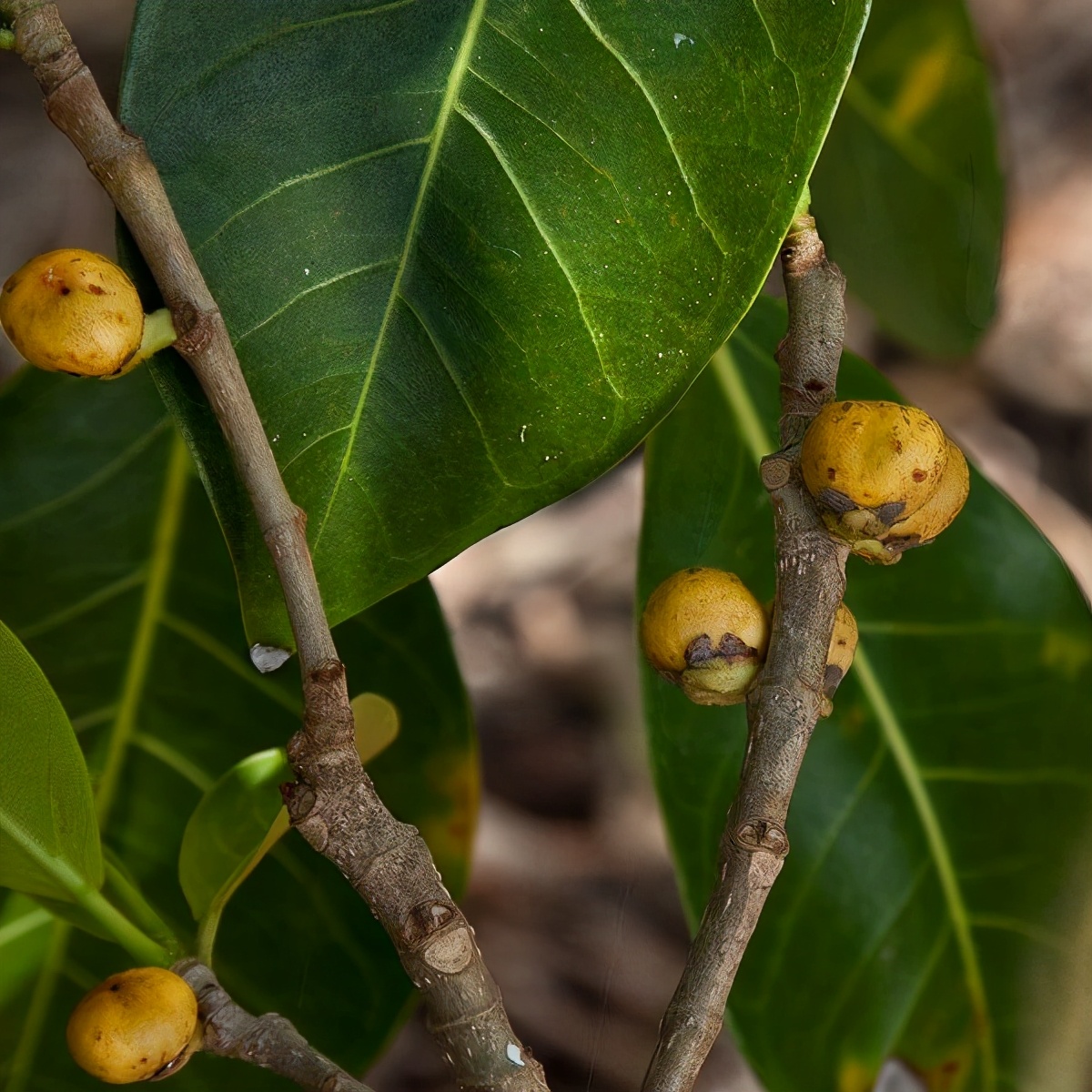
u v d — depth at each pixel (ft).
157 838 1.53
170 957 1.29
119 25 2.99
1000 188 1.73
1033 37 3.38
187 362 1.22
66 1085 1.50
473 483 1.27
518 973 2.86
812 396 1.26
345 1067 1.51
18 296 1.18
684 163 1.25
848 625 1.26
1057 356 3.23
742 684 1.24
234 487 1.25
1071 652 1.54
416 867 1.19
